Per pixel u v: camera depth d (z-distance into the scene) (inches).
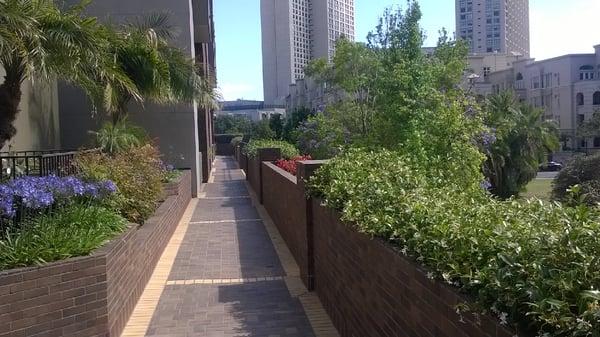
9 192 207.2
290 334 217.5
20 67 315.9
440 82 614.9
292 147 801.6
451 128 402.6
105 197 282.8
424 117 422.3
